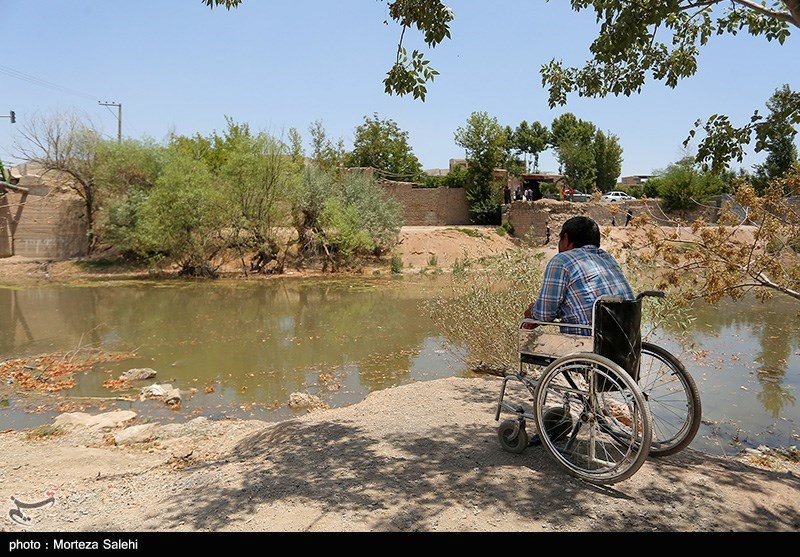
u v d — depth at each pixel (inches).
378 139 2010.3
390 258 1224.2
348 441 203.8
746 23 288.8
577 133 2664.9
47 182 1283.2
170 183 1045.2
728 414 325.1
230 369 448.5
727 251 270.2
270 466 182.2
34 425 321.4
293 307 751.7
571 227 175.0
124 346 530.0
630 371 154.9
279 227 1161.4
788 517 141.7
